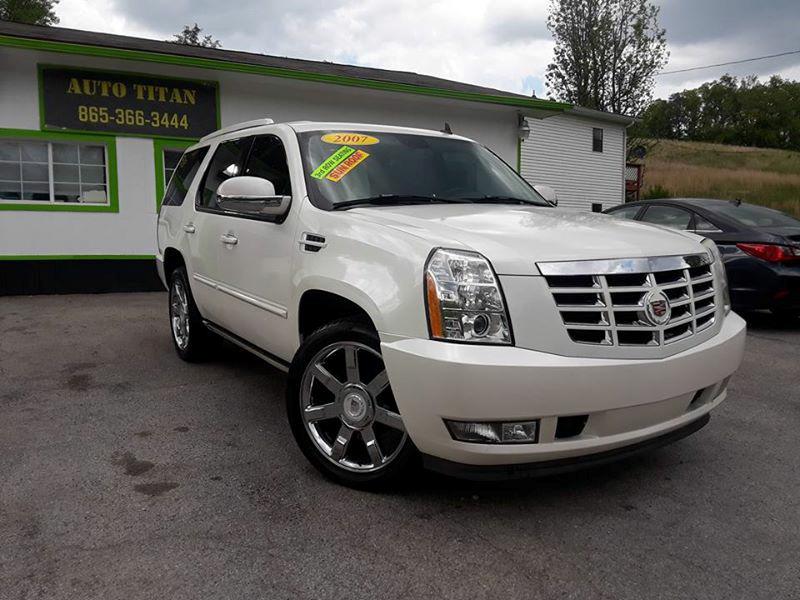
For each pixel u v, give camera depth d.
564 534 2.74
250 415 4.23
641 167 27.38
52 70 9.95
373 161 4.00
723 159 57.78
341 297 3.15
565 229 3.08
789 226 7.27
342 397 3.10
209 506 2.96
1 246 9.95
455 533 2.73
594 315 2.70
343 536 2.70
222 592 2.31
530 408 2.56
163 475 3.29
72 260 10.37
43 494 3.07
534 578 2.42
